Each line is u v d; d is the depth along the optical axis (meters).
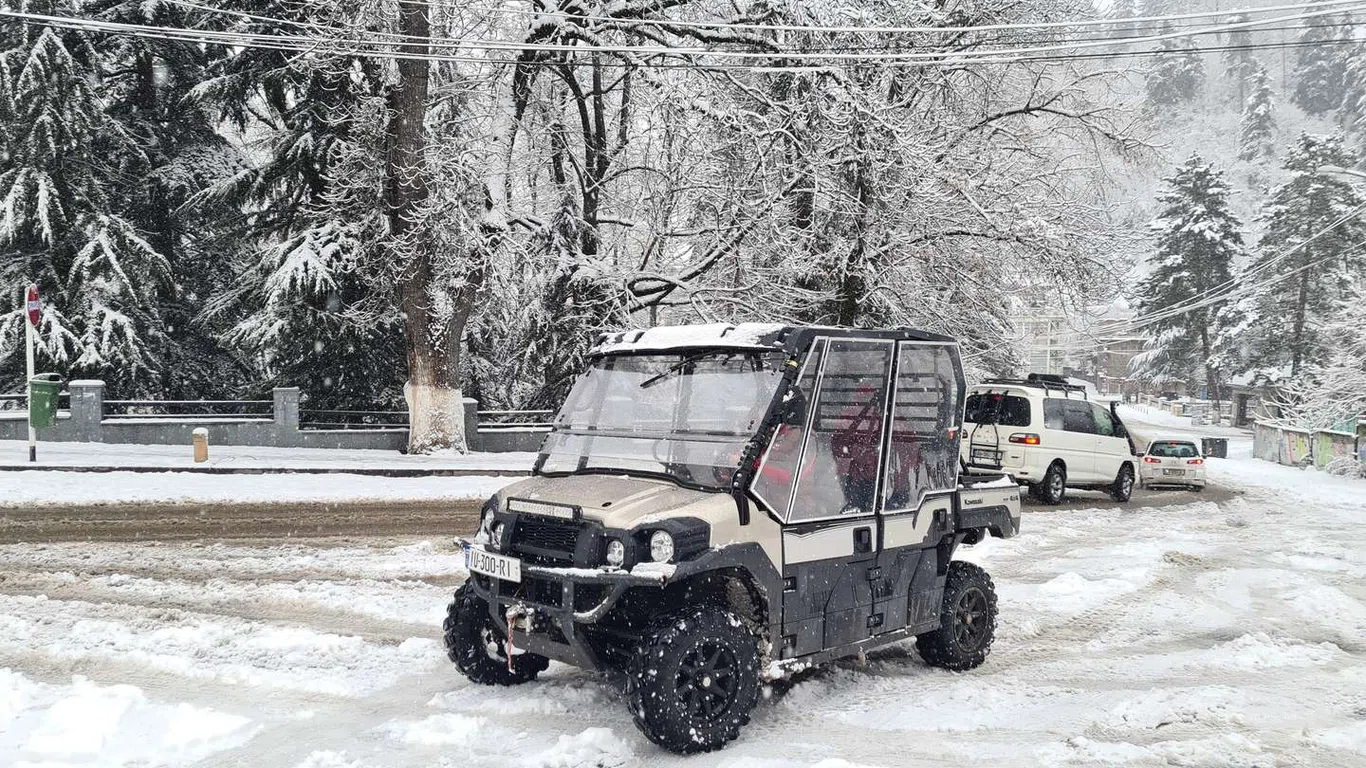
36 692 6.29
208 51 27.59
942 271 24.80
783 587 5.98
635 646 5.97
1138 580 11.17
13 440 21.77
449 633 6.44
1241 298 78.19
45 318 22.95
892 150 21.92
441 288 22.75
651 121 25.23
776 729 5.92
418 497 16.56
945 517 7.24
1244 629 8.94
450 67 24.42
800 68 20.84
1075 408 19.77
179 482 16.73
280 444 23.28
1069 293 25.72
